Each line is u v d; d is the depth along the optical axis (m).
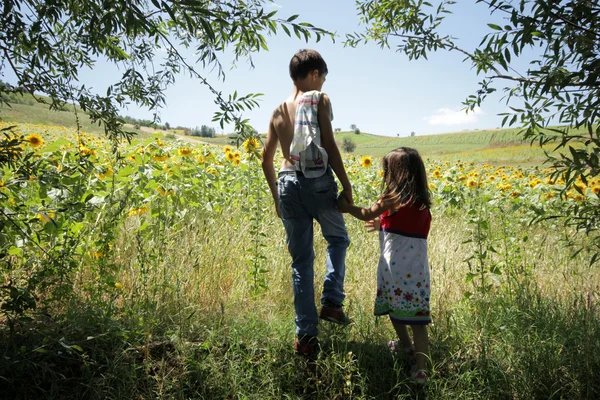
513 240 4.13
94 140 8.39
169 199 4.30
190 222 4.45
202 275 3.61
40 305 3.03
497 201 5.67
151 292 3.21
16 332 2.58
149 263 3.28
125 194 3.81
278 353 2.83
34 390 2.32
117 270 3.29
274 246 4.30
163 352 2.71
